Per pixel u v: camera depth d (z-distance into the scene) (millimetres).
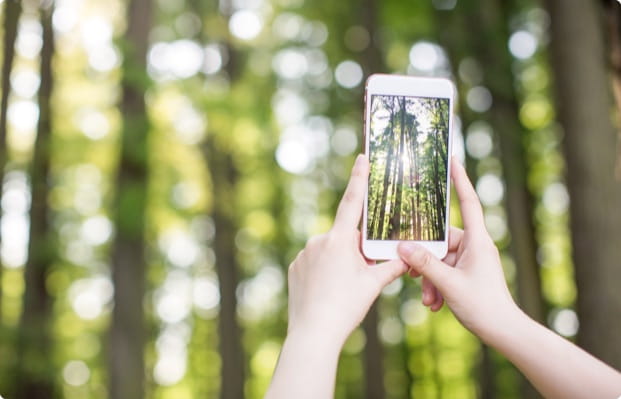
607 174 5273
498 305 1411
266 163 11781
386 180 1802
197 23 11086
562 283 12250
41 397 8117
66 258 10352
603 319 5031
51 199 9258
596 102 5383
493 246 1515
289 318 1348
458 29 9656
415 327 15883
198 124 8812
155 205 10633
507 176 9266
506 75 9211
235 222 11492
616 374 1262
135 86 7746
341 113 11258
